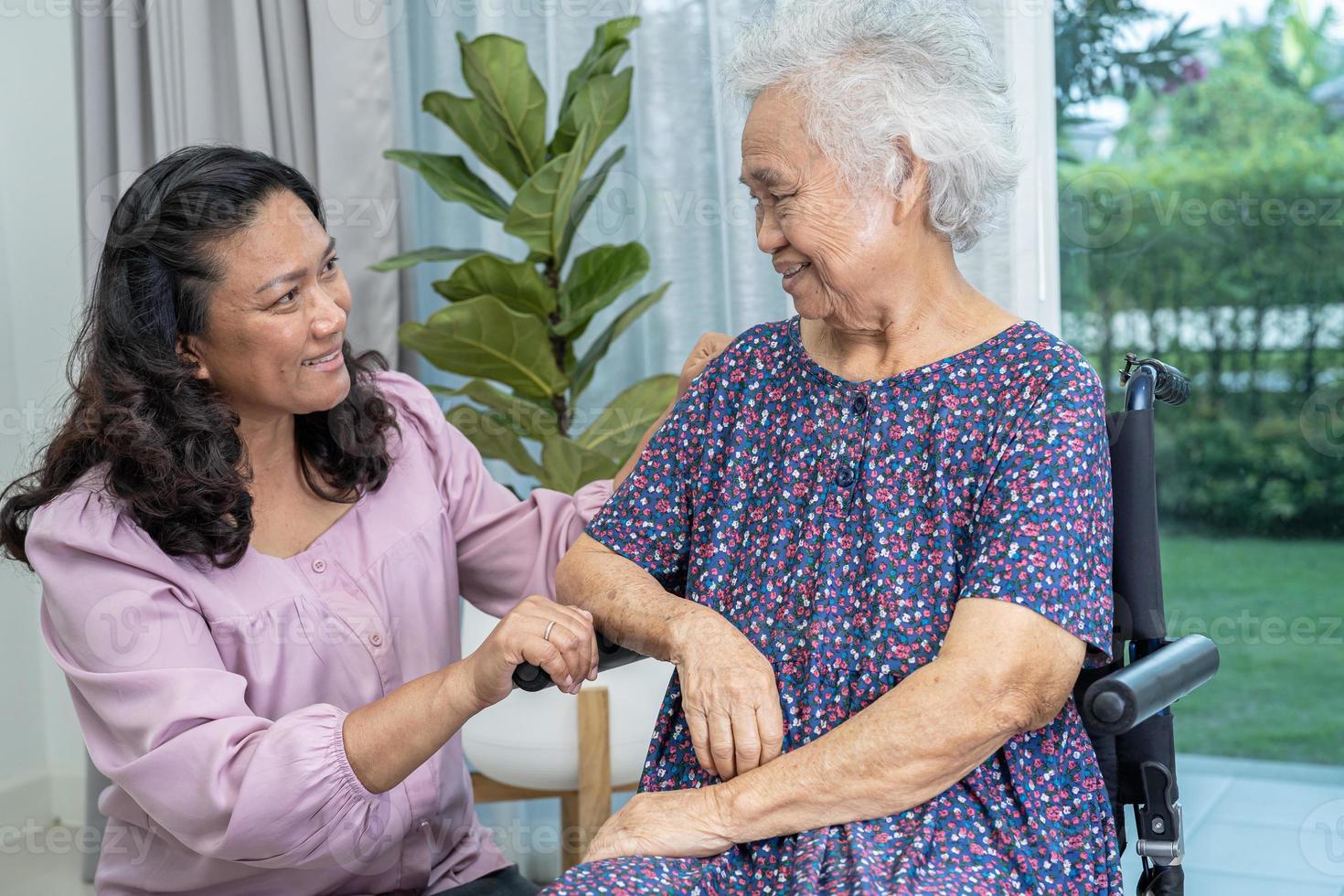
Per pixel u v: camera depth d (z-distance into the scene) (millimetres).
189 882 1254
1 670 2600
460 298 2086
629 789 1907
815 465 1058
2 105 2596
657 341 2416
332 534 1336
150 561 1196
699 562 1122
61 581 1187
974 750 912
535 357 2031
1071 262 2465
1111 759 1071
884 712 919
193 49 2312
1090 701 871
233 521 1241
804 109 978
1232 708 2539
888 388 1021
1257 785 2523
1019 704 906
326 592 1306
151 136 2410
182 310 1205
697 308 2396
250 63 2301
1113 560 1080
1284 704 2508
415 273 2398
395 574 1345
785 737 998
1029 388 980
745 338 1167
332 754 1125
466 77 2033
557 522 1457
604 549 1184
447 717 1125
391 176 2328
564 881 916
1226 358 2434
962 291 1046
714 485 1139
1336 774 2480
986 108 994
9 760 2623
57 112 2572
